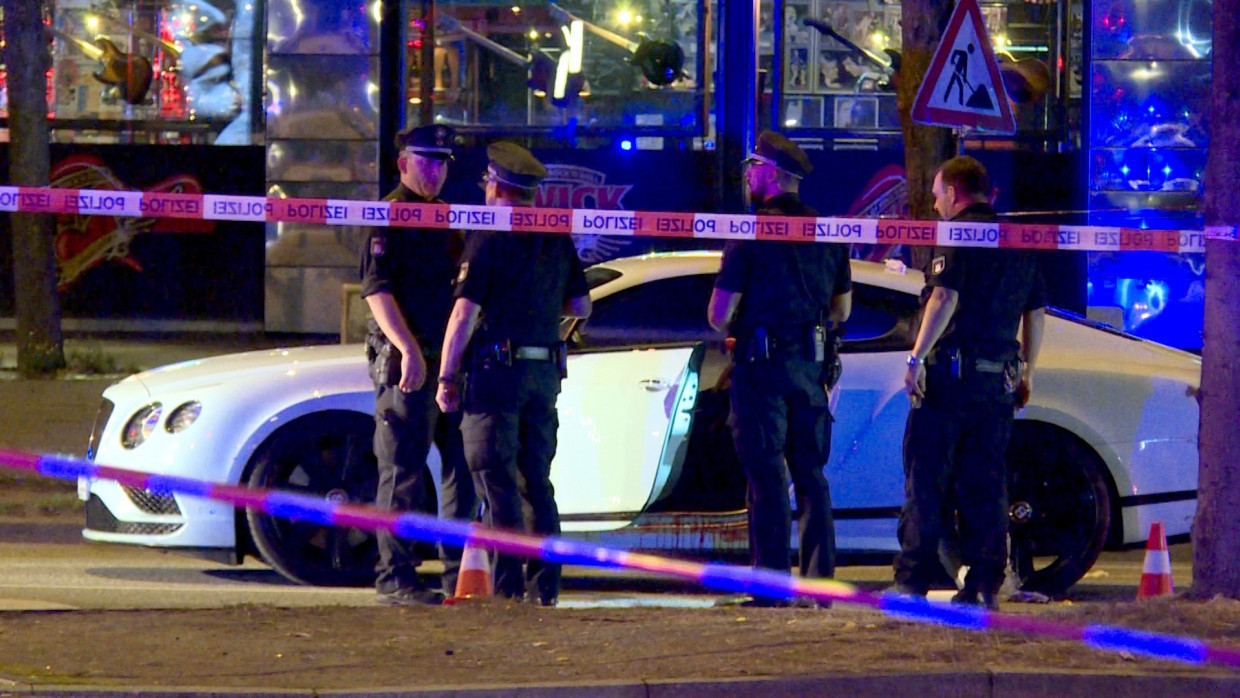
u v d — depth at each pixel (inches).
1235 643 844.6
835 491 1183.6
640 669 805.2
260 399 1182.3
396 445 1036.5
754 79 2460.6
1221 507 957.2
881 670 792.3
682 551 1183.6
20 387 1833.2
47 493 1660.9
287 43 2493.8
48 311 2102.6
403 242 1020.5
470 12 2480.3
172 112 2564.0
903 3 1438.2
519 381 1002.1
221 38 2546.8
